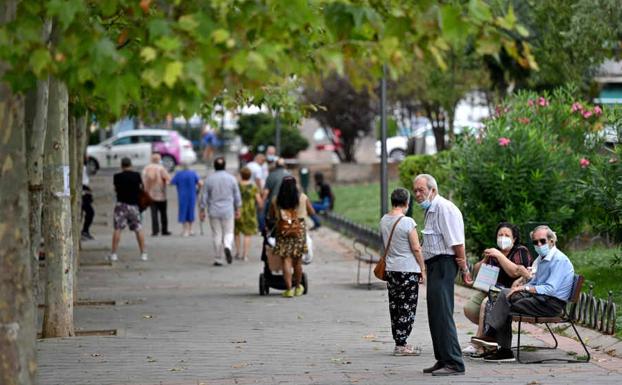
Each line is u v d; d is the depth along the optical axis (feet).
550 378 53.21
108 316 79.87
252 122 292.81
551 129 97.55
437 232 54.60
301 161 265.75
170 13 36.58
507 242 60.80
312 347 65.10
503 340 58.80
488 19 35.73
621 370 55.62
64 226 70.18
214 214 116.26
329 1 36.35
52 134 69.82
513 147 91.91
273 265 91.76
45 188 69.87
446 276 54.60
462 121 210.59
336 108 234.38
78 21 35.47
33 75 35.68
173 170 260.21
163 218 150.20
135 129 287.28
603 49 111.96
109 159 258.37
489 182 91.61
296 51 37.42
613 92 147.74
